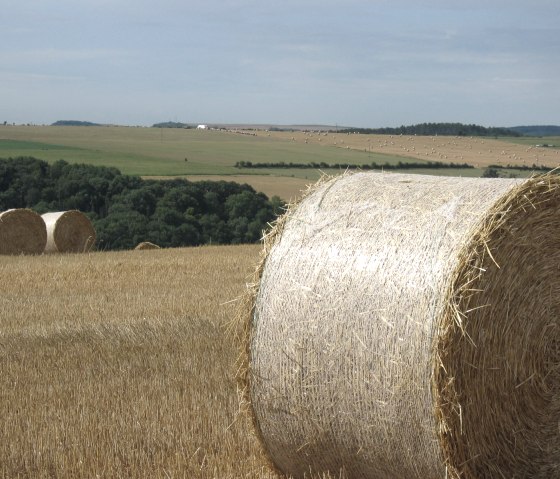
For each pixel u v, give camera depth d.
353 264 7.48
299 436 7.88
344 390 7.41
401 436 7.14
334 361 7.45
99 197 51.94
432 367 6.84
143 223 47.12
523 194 7.24
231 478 7.85
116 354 12.91
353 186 8.17
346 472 7.79
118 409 9.98
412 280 7.07
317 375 7.57
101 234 46.03
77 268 23.94
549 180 7.38
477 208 7.18
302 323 7.67
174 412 9.76
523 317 7.34
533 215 7.36
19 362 12.51
